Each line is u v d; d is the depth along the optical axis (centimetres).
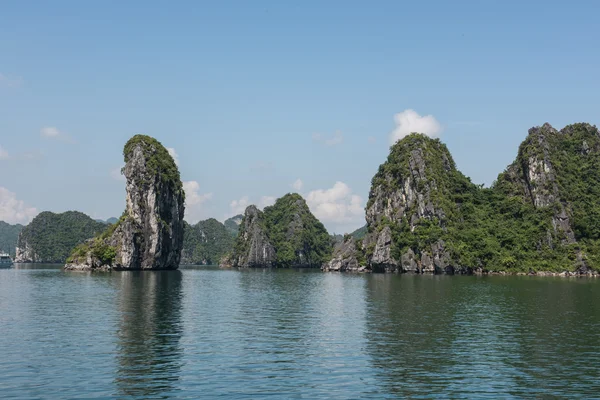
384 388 3020
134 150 18675
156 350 3919
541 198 18288
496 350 3991
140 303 6975
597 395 2923
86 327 4909
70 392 2911
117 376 3209
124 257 17700
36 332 4625
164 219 19162
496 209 19038
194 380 3144
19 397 2825
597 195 18362
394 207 19125
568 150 19775
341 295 8475
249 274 17312
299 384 3080
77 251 18875
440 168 19188
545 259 16925
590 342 4297
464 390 2995
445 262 16600
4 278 13025
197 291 9181
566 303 7069
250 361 3609
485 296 8112
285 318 5644
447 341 4328
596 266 16138
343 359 3684
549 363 3597
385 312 6141
